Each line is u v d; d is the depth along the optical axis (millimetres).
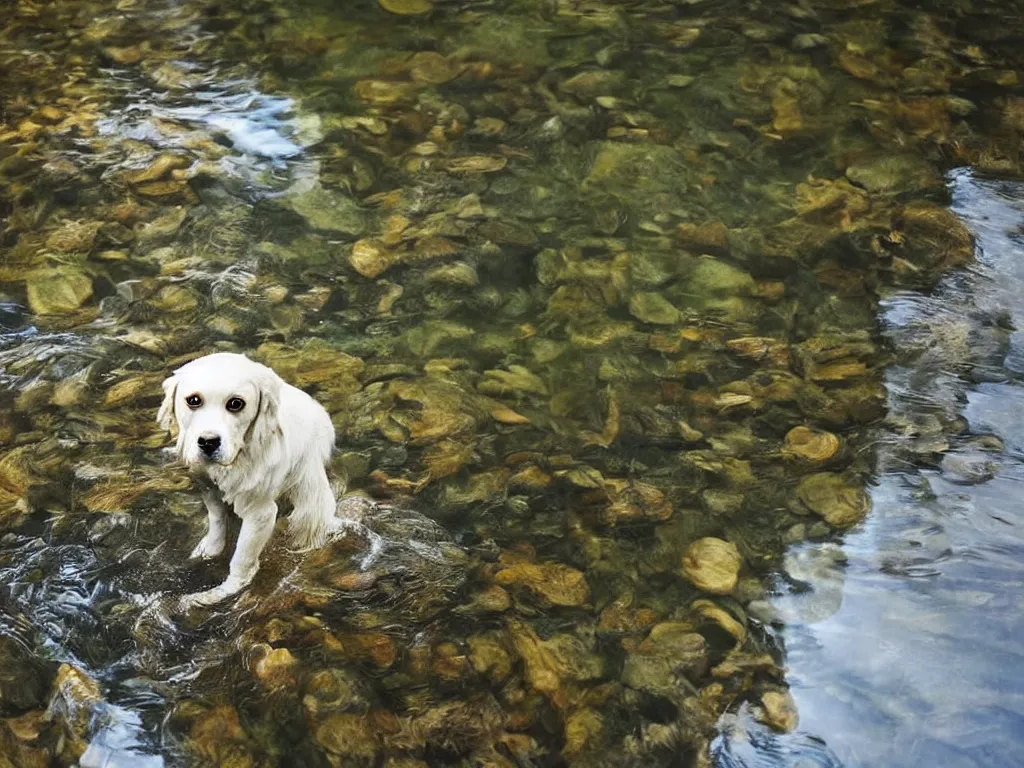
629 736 2770
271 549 3008
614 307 3725
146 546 3023
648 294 3770
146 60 4855
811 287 3814
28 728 2732
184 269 3752
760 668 2887
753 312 3725
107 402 3340
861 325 3691
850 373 3539
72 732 2730
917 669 2895
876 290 3807
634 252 3916
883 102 4734
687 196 4145
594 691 2836
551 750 2742
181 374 2738
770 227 4031
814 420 3408
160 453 3221
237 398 2701
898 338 3650
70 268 3730
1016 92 4828
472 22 5285
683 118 4582
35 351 3465
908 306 3756
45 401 3332
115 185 4055
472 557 3061
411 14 5328
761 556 3096
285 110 4523
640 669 2875
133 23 5168
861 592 3029
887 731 2793
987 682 2873
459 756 2725
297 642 2881
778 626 2963
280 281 3736
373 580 2994
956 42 5234
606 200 4113
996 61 5074
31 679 2801
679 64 4984
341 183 4117
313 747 2725
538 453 3297
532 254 3889
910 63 5039
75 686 2789
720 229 4016
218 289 3689
